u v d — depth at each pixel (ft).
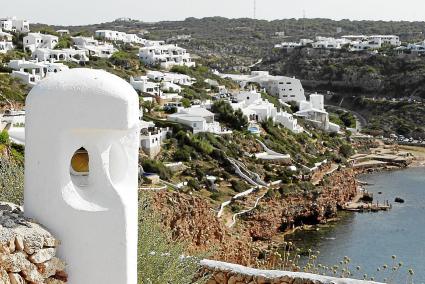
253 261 121.70
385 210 262.47
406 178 339.16
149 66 463.83
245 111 346.33
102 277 30.86
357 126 491.72
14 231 29.12
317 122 421.59
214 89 431.02
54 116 30.25
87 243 30.60
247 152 298.15
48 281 29.84
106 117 30.40
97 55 448.65
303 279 43.11
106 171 31.37
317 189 257.75
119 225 31.01
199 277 45.39
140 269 40.40
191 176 243.60
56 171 30.48
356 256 191.52
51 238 30.07
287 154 307.58
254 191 248.11
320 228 233.55
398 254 193.67
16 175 44.70
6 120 201.05
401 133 475.31
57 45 443.73
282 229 229.45
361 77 599.98
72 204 30.50
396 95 576.61
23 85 307.58
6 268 28.17
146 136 249.55
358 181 324.80
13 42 438.81
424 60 599.16
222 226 160.04
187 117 299.58
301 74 647.56
